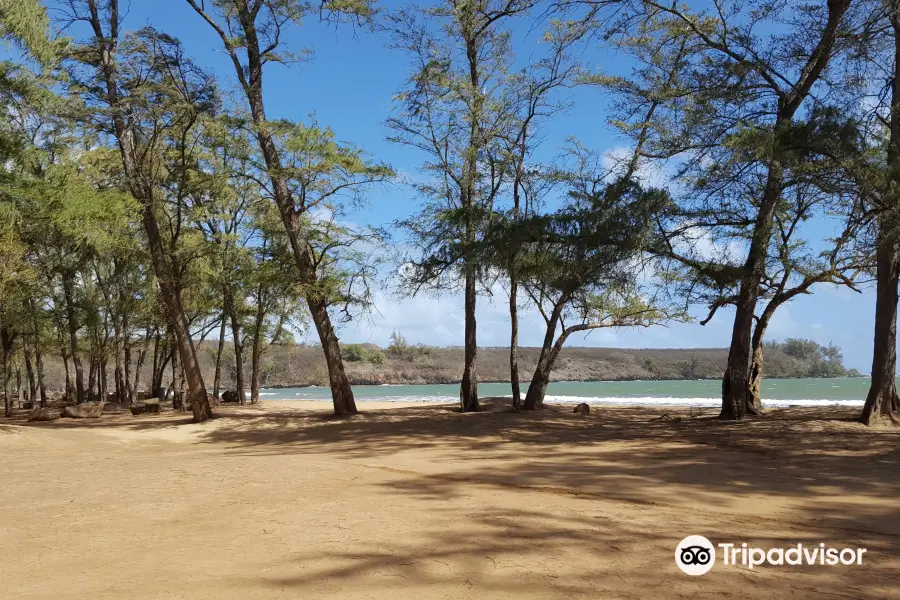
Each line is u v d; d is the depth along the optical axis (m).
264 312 33.94
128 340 37.16
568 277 18.23
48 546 5.74
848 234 16.31
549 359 24.20
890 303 15.87
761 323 20.64
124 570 4.88
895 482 8.76
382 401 41.16
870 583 4.42
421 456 12.66
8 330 32.19
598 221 16.41
